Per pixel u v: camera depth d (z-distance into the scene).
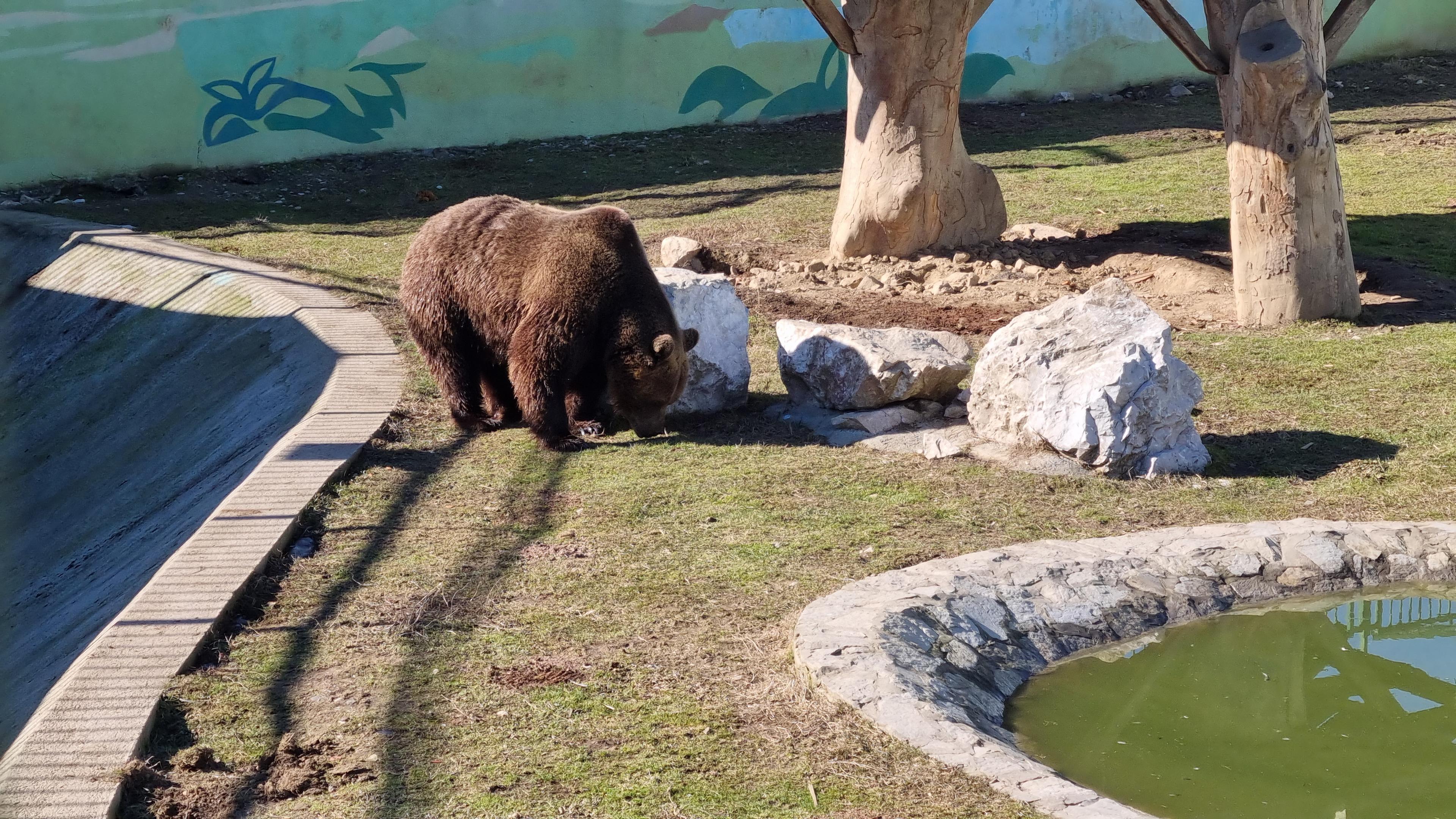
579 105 20.86
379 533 6.67
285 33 19.03
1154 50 23.16
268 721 4.67
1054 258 13.23
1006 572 5.73
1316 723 4.95
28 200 17.77
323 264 13.81
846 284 12.55
